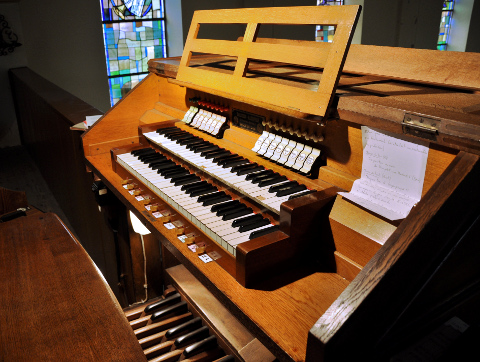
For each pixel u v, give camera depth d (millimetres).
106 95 7523
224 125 2146
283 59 1494
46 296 1281
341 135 1469
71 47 6914
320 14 1394
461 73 1386
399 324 1043
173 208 1721
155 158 2170
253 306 1224
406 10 9625
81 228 3656
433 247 1030
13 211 1949
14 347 1087
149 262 2770
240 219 1487
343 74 1752
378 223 1254
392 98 1266
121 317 1191
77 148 2938
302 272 1385
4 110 6445
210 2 7312
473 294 1219
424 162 1178
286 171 1692
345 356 953
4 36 6254
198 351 1985
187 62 2039
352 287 973
